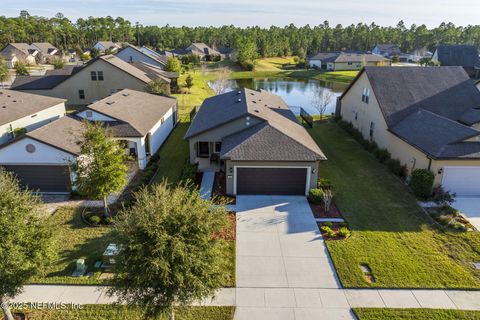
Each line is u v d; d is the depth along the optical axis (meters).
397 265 13.95
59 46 123.06
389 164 23.84
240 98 27.83
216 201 18.84
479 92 27.16
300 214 17.84
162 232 9.18
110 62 42.56
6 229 9.56
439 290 12.70
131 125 23.58
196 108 42.81
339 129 34.34
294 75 87.50
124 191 20.30
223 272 10.23
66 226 16.53
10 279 9.66
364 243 15.38
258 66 98.25
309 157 18.95
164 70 61.97
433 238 15.85
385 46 121.06
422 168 20.61
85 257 14.20
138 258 9.01
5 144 19.25
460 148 19.31
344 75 82.50
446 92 27.06
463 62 74.00
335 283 13.03
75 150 19.78
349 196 19.88
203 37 141.75
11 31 114.38
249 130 22.02
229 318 11.34
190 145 23.38
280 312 11.66
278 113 27.16
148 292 9.42
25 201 10.48
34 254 10.09
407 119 24.78
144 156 23.66
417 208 18.55
